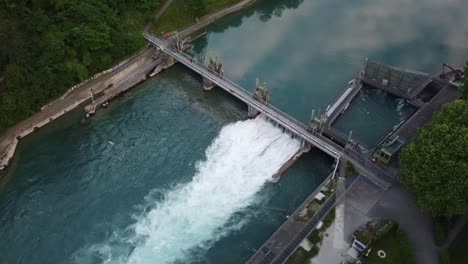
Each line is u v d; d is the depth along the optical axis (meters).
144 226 80.25
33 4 102.94
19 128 98.06
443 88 100.50
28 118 99.56
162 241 77.81
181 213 82.25
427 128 71.38
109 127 101.81
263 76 117.50
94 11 107.75
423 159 65.81
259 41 132.75
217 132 99.81
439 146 64.12
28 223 81.38
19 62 94.00
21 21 99.81
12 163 93.06
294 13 144.88
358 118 100.75
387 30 132.25
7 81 92.69
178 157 93.56
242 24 141.62
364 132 97.19
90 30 105.25
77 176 89.94
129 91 113.31
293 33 134.75
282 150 93.75
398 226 71.44
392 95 105.62
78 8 104.88
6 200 85.50
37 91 98.00
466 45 124.75
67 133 100.38
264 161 91.69
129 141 97.81
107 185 88.00
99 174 90.25
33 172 91.00
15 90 94.75
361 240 68.38
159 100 110.31
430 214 73.88
